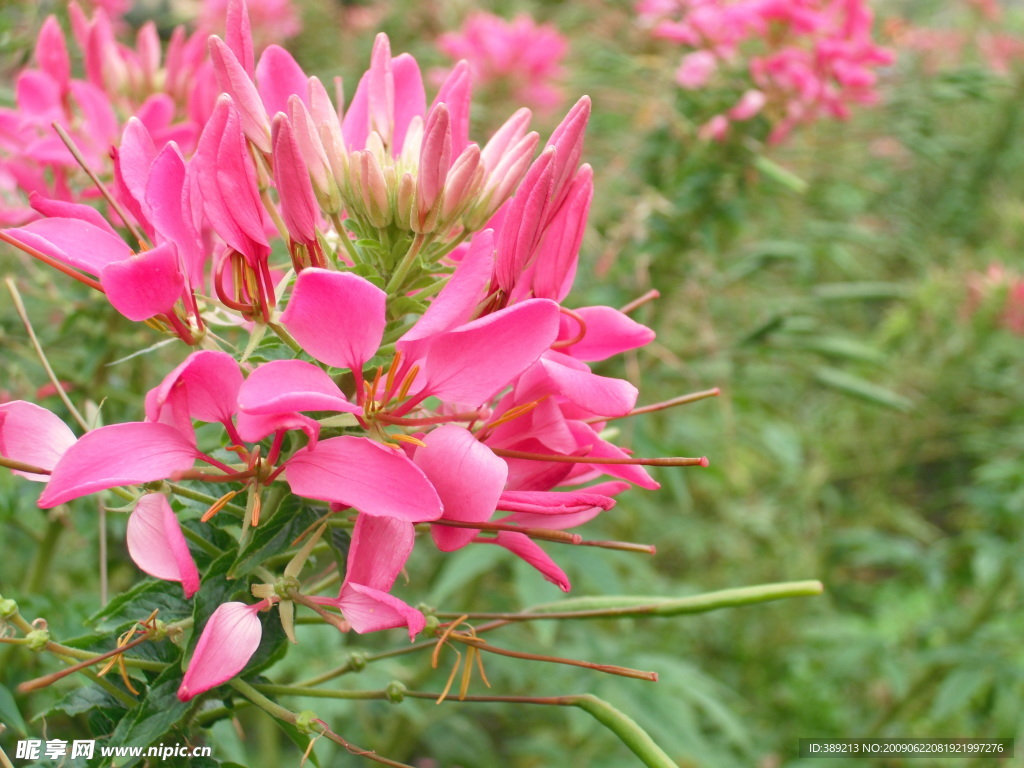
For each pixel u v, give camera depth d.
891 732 0.72
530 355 0.22
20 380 0.38
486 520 0.22
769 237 0.70
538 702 0.24
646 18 0.57
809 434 0.83
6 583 0.47
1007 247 0.92
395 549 0.22
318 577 0.30
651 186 0.55
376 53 0.26
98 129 0.34
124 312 0.22
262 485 0.22
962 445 0.78
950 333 0.75
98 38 0.36
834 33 0.51
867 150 0.81
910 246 0.92
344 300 0.21
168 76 0.37
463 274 0.22
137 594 0.24
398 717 0.56
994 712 0.73
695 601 0.26
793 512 0.81
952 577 0.74
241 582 0.23
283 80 0.26
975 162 0.93
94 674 0.24
